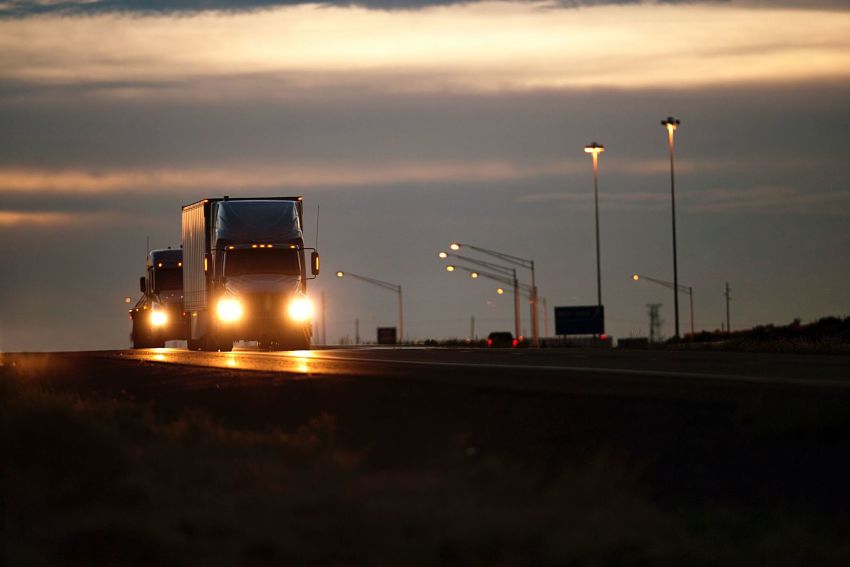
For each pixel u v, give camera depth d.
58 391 67.38
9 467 34.72
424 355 99.81
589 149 197.75
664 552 28.89
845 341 123.50
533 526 29.03
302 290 117.88
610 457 38.34
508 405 50.72
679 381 60.09
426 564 27.62
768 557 29.55
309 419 50.91
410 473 35.41
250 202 121.50
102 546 29.28
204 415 50.41
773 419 43.69
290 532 29.03
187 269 131.25
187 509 31.22
